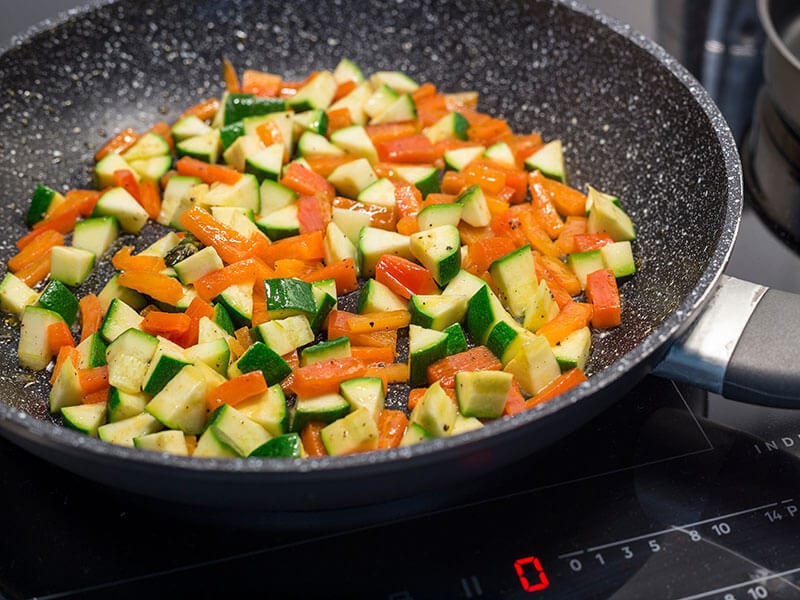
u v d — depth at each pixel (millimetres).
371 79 447
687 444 306
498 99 443
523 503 290
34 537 283
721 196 333
